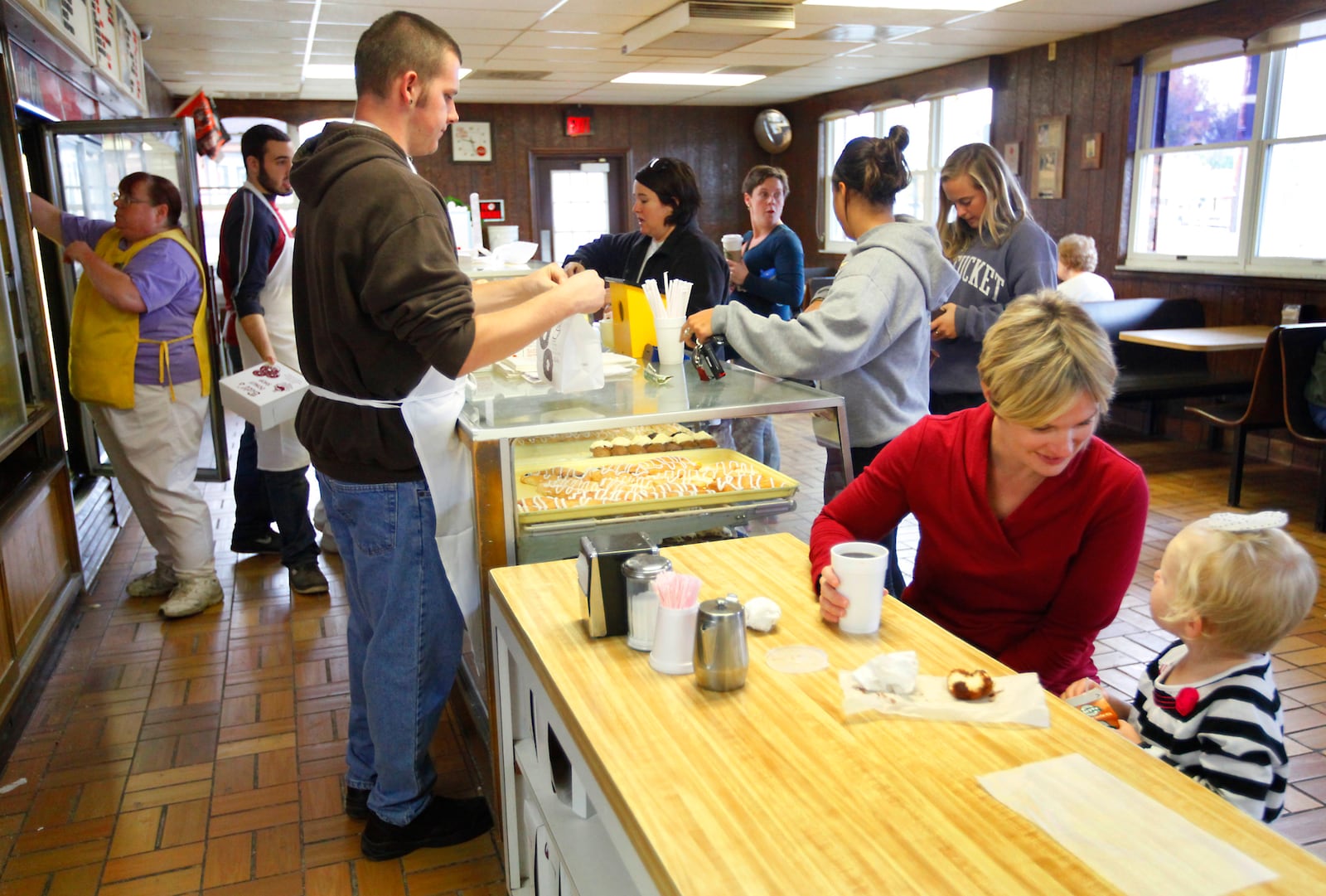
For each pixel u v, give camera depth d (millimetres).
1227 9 5305
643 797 1035
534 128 9750
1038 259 2600
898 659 1238
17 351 3170
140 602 3455
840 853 942
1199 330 5098
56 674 2887
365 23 5629
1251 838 956
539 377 2221
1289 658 2938
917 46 6840
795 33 6242
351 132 1616
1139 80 6105
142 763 2410
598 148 9938
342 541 1944
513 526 1845
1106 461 1464
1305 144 5191
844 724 1179
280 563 3832
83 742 2510
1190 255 5922
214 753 2451
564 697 1257
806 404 2020
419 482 1797
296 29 5754
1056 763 1088
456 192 9664
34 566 2980
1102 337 1311
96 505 4008
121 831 2133
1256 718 1264
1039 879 901
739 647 1257
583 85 8492
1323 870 907
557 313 1659
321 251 1609
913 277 2107
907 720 1185
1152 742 1393
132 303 2971
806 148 9930
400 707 1897
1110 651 3027
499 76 7891
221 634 3172
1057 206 6840
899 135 2150
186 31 5781
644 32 6008
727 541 1853
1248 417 4359
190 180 3650
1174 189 6027
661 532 1951
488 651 1886
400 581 1826
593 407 1995
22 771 2375
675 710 1219
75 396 3131
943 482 1555
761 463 2156
